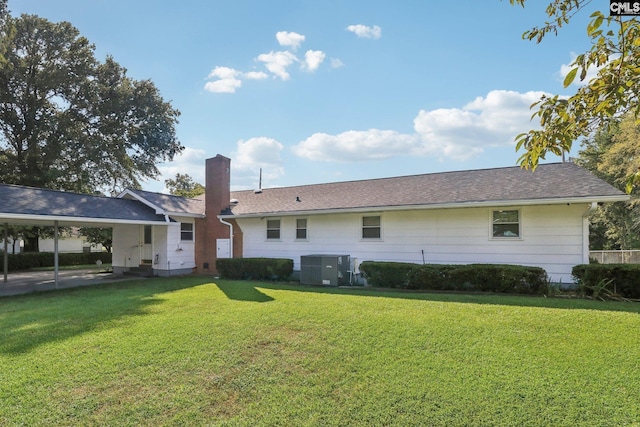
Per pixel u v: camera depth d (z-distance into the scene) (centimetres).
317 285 1125
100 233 2412
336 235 1335
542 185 1042
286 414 337
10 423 324
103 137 2305
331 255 1172
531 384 380
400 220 1217
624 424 309
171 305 795
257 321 631
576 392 362
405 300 806
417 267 999
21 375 418
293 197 1556
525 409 335
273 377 413
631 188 238
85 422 326
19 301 895
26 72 2125
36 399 365
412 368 426
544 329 554
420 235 1182
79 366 443
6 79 2067
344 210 1245
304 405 352
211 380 407
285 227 1444
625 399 347
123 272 1631
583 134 264
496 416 325
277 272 1251
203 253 1576
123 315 698
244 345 513
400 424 317
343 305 752
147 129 2398
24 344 523
